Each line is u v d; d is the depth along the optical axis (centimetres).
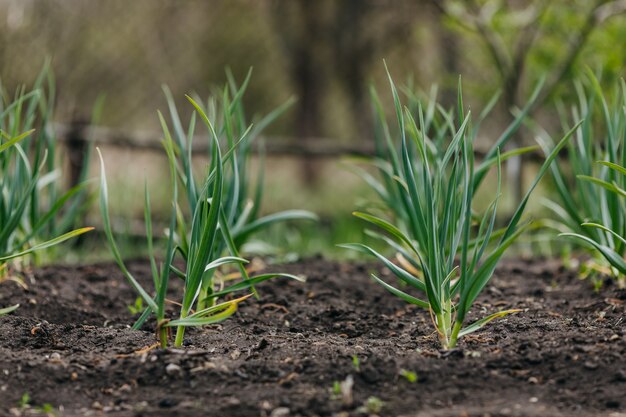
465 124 231
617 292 301
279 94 1112
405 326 289
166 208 707
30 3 667
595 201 316
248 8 1030
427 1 611
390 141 315
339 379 214
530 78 603
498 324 273
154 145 604
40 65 686
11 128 327
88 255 488
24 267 355
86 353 243
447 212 238
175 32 1007
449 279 244
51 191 368
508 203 611
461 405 201
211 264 240
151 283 362
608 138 291
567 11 530
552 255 436
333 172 1063
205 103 1029
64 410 204
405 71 940
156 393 211
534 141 622
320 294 334
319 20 972
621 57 504
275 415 197
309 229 630
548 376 216
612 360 220
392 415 196
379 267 389
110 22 894
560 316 286
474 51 670
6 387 214
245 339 261
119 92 966
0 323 272
